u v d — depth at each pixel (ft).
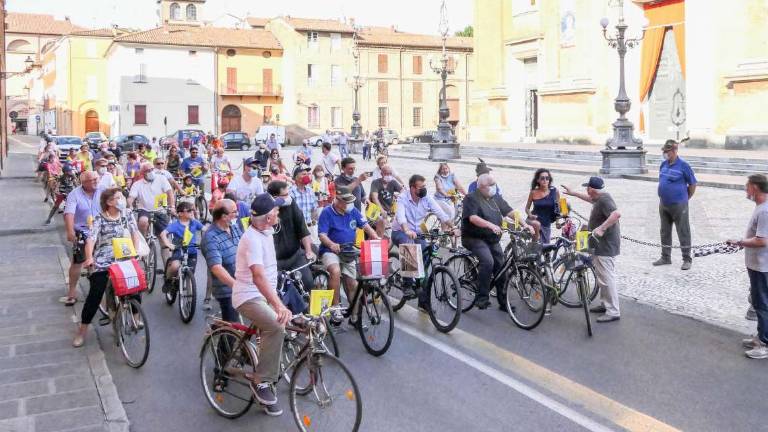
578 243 27.22
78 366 23.61
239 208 38.50
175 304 32.99
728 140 99.60
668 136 115.44
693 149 102.12
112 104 214.07
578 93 125.39
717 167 79.77
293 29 213.66
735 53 101.19
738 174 75.72
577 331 27.58
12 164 128.26
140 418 20.18
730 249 28.91
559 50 129.90
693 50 107.65
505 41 146.72
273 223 19.02
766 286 23.91
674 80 114.01
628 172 79.41
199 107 213.25
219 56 214.48
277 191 26.02
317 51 216.33
